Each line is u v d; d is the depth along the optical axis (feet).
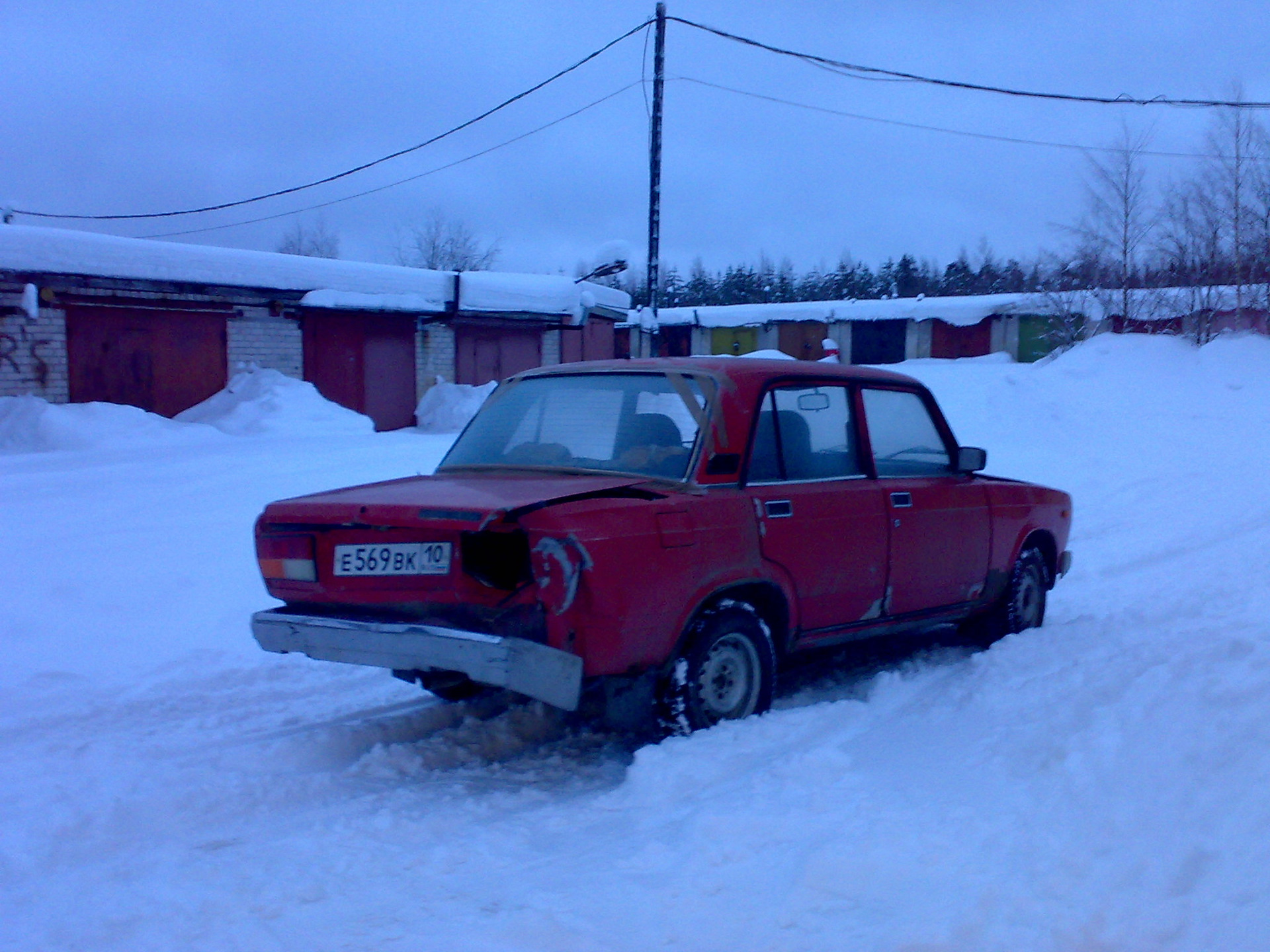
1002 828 10.17
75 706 16.71
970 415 60.29
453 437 46.50
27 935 9.46
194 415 48.70
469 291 60.23
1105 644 17.24
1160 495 39.99
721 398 14.88
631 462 14.90
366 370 57.93
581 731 15.75
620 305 73.00
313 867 10.82
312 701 17.40
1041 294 94.48
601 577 12.47
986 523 19.08
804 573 15.42
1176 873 8.66
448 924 9.59
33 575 22.75
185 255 48.96
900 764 12.59
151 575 23.48
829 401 16.80
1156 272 85.40
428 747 14.83
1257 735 10.11
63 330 45.75
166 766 13.99
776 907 9.46
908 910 9.13
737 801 11.79
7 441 38.96
